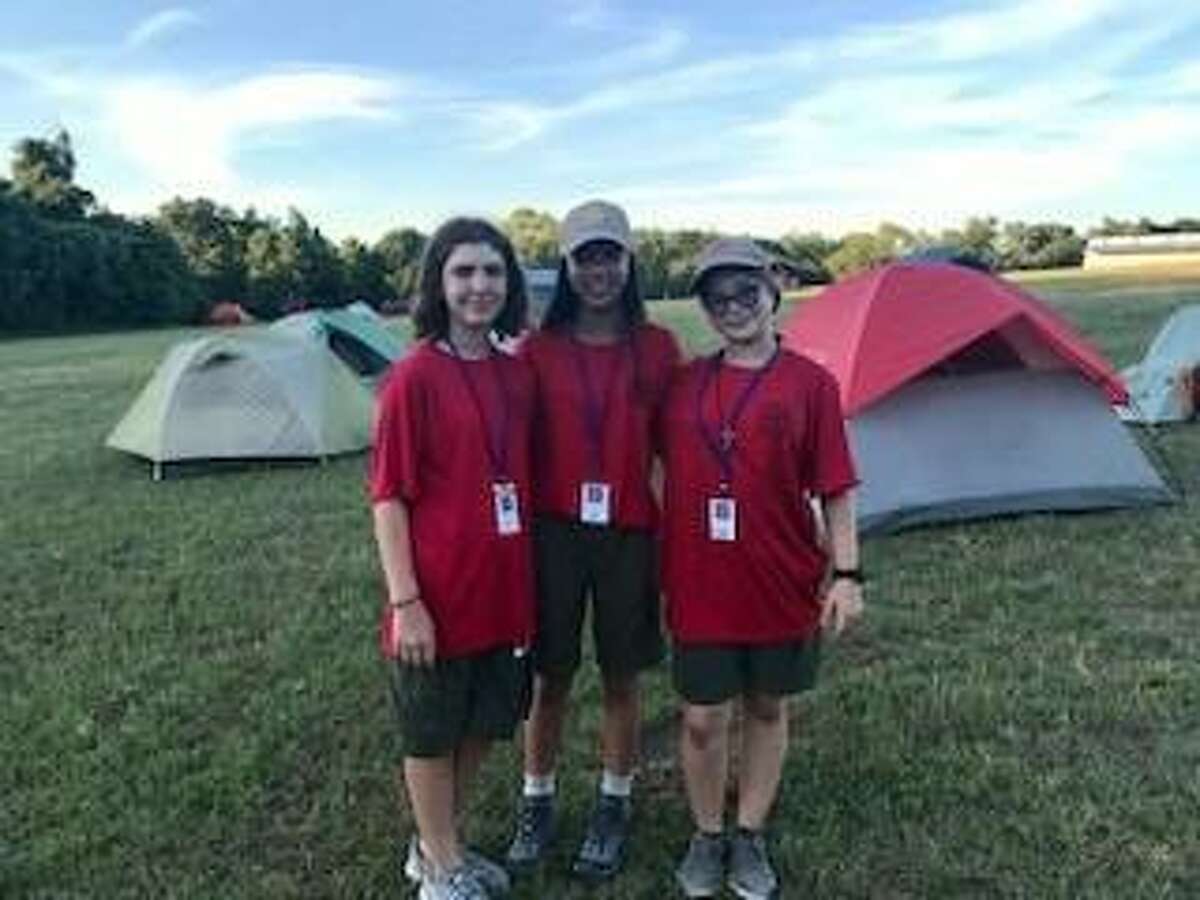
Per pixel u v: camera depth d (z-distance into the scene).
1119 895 3.95
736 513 3.87
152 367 28.02
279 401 12.23
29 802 4.83
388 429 3.77
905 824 4.40
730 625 3.92
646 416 4.01
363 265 78.56
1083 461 8.56
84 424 16.62
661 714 5.45
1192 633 6.29
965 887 4.05
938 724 5.24
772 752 4.11
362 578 7.90
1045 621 6.52
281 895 4.18
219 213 79.00
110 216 77.50
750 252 3.86
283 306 76.19
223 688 6.00
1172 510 8.53
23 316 64.38
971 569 7.44
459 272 3.77
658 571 4.11
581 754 5.07
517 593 3.88
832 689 5.66
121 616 7.29
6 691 6.09
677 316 30.17
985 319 8.37
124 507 10.49
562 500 4.02
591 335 4.04
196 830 4.61
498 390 3.85
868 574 7.43
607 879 4.19
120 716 5.71
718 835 4.12
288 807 4.79
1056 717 5.27
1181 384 11.88
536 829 4.36
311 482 11.28
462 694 3.91
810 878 4.11
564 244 3.93
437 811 4.00
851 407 8.23
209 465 12.32
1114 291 35.78
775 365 3.91
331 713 5.63
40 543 9.30
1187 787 4.60
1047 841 4.27
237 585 7.87
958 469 8.42
